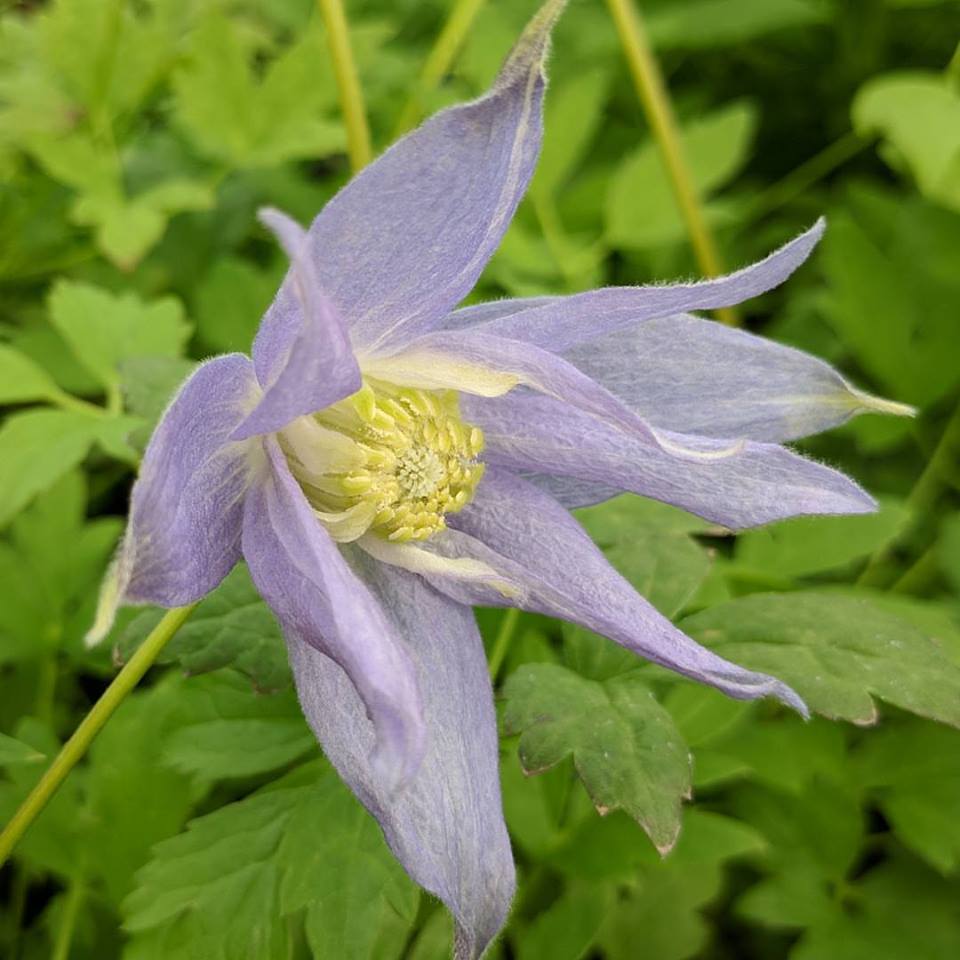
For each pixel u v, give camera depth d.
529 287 0.24
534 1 0.29
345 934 0.16
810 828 0.21
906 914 0.21
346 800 0.17
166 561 0.12
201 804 0.20
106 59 0.24
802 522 0.21
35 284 0.26
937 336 0.25
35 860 0.19
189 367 0.19
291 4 0.29
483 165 0.12
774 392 0.15
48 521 0.22
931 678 0.17
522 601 0.15
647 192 0.25
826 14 0.31
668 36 0.30
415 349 0.14
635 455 0.15
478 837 0.14
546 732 0.16
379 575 0.15
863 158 0.31
